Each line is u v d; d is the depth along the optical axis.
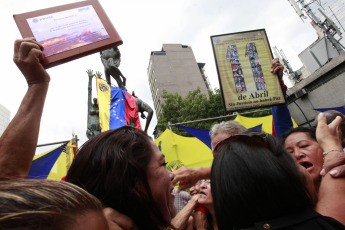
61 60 1.43
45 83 1.17
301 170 1.03
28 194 0.37
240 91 2.58
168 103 19.62
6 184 0.40
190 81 55.19
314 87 12.25
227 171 0.85
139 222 0.86
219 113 17.45
